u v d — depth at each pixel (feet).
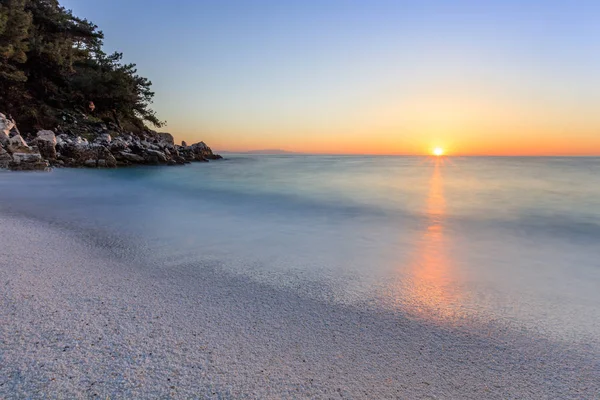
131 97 116.57
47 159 67.82
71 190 38.32
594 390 6.52
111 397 5.88
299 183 52.85
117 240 17.04
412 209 29.48
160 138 148.46
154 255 14.66
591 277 13.10
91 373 6.46
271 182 54.24
